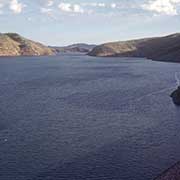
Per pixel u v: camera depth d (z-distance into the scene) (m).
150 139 50.66
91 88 109.12
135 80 132.00
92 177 37.66
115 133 54.09
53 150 46.03
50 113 69.00
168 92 97.75
